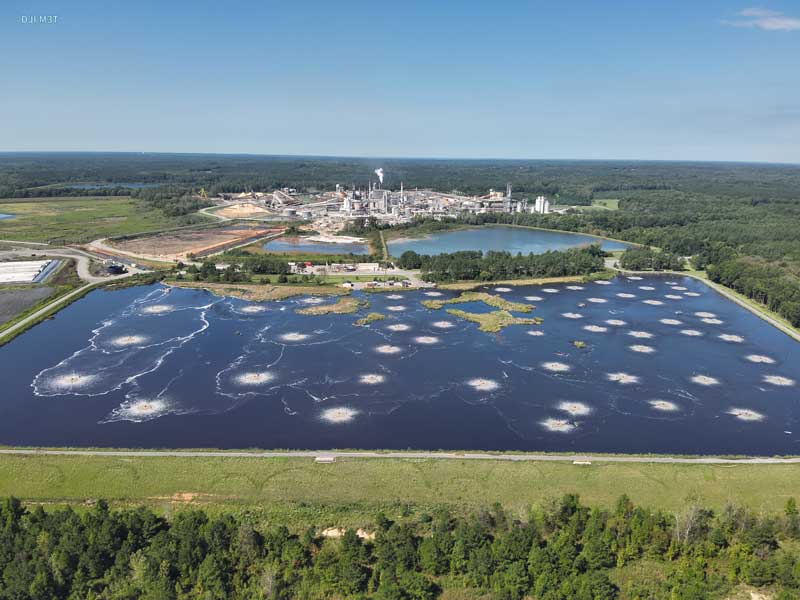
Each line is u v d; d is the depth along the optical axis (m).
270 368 169.50
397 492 103.38
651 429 137.75
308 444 126.56
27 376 161.62
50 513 94.88
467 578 82.56
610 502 101.38
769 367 180.50
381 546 85.19
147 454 115.50
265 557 85.19
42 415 138.50
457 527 90.50
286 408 144.00
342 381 161.12
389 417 140.38
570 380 165.88
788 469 113.69
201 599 77.19
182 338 195.12
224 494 102.06
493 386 160.00
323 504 99.00
